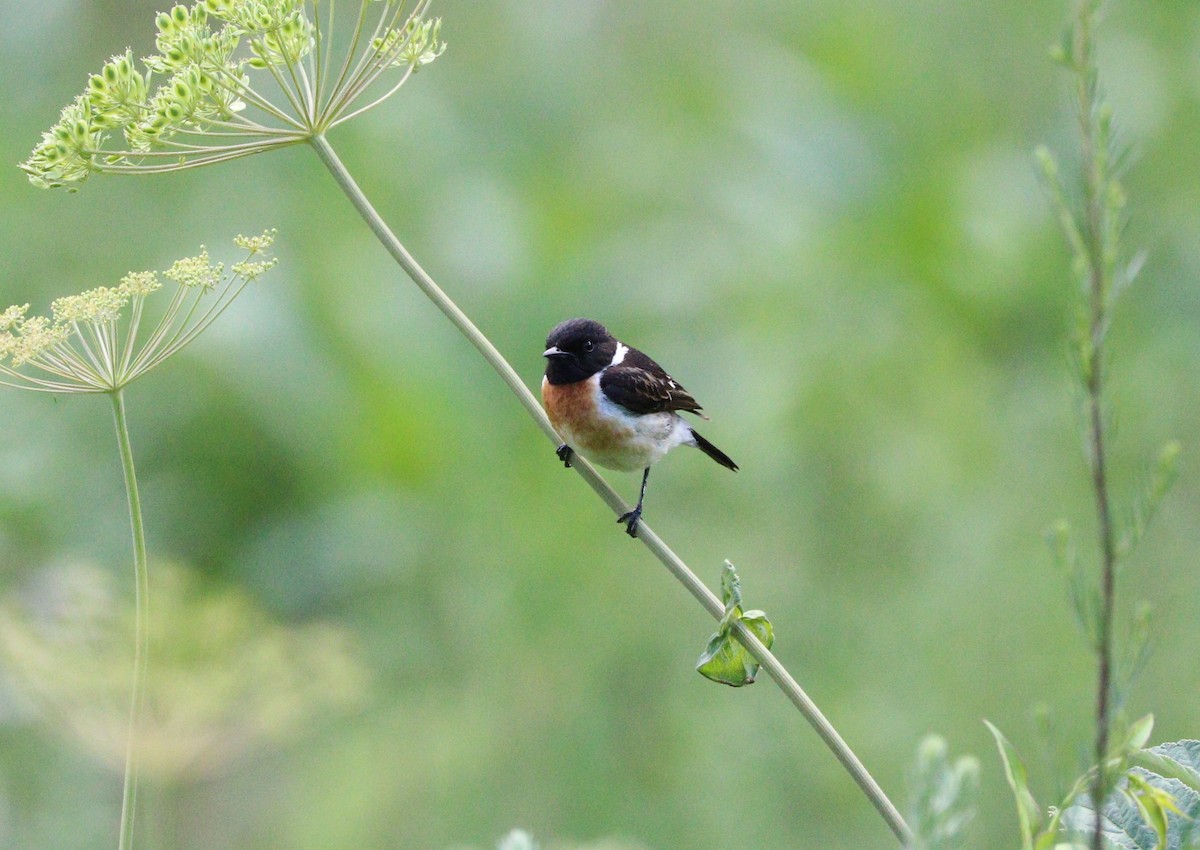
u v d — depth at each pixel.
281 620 11.68
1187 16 14.39
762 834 10.35
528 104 15.36
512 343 13.26
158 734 7.80
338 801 10.63
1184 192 13.73
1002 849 9.88
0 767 9.95
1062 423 12.69
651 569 12.18
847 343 13.34
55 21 13.84
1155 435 12.25
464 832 10.43
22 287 12.71
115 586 9.17
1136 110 14.09
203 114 5.78
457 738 11.00
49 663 7.74
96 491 12.36
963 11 15.46
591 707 11.19
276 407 12.71
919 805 3.29
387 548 12.26
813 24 15.96
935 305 13.90
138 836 9.91
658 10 16.98
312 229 13.68
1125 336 12.95
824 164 14.45
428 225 13.84
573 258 13.66
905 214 14.10
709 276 13.90
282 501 12.84
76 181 5.67
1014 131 14.79
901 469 12.51
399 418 12.84
